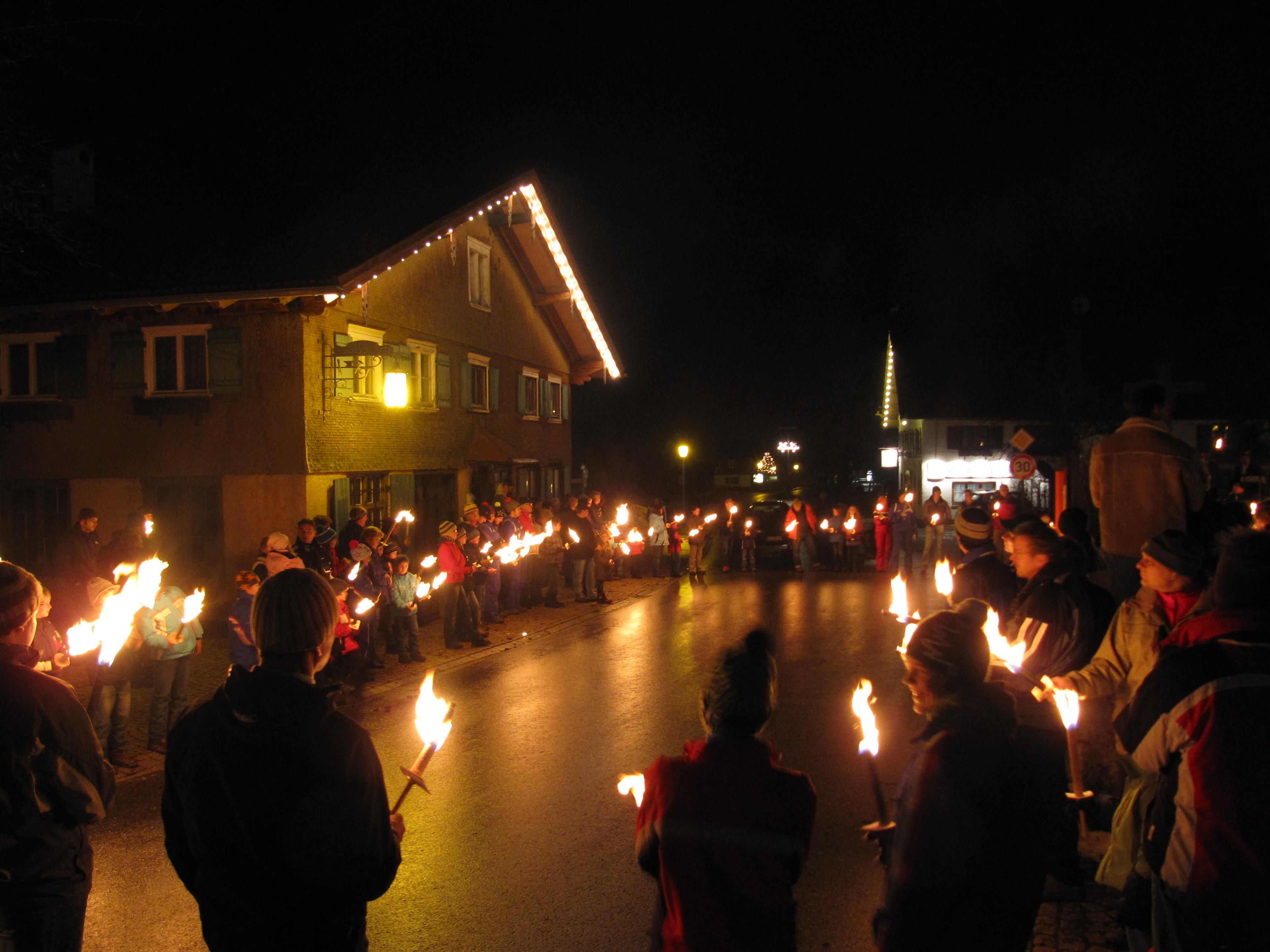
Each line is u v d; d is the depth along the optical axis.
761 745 2.77
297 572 2.70
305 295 15.66
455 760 8.16
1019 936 2.68
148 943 4.99
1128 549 5.65
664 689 10.92
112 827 6.82
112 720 8.30
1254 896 2.76
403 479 19.36
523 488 26.20
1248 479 22.86
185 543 16.62
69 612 11.94
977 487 43.72
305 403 16.08
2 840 3.20
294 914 2.53
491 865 5.83
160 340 16.69
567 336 29.58
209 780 2.57
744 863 2.63
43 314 16.81
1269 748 2.80
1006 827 2.65
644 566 24.75
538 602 18.66
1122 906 3.70
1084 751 7.01
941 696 2.80
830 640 14.35
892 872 2.70
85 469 16.95
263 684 2.59
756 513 31.53
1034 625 4.65
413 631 12.93
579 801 7.01
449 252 21.45
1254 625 2.97
